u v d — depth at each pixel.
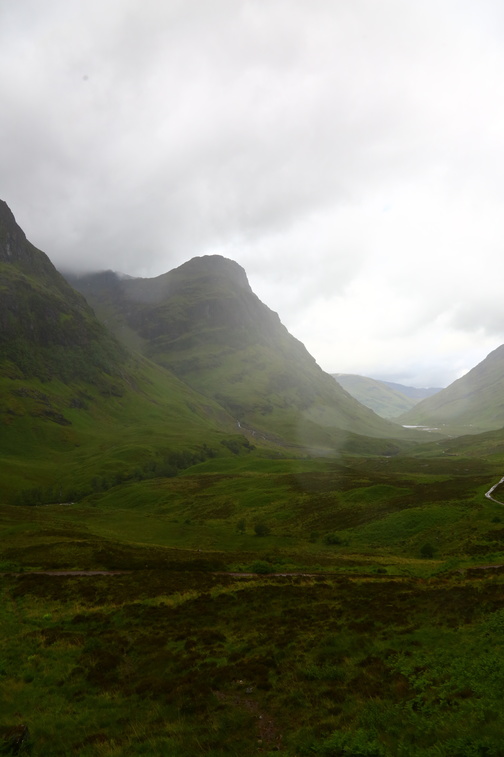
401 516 76.12
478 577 37.19
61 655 25.92
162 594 37.56
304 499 106.44
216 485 145.12
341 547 69.31
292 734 14.85
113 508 137.50
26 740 16.22
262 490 124.94
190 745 14.93
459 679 16.50
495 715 12.99
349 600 31.47
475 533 61.50
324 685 18.41
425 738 12.82
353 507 91.50
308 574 45.25
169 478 175.00
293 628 26.53
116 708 18.78
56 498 170.38
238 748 14.50
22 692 21.08
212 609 31.95
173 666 22.50
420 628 23.89
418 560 55.00
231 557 55.97
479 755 11.05
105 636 28.53
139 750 15.01
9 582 45.12
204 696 18.66
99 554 55.50
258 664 21.30
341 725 14.71
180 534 90.06
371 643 22.50
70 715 18.41
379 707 15.48
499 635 20.84
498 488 87.50
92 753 15.12
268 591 34.94
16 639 29.12
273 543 75.12
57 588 41.59
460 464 170.75
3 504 149.25
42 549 60.00
